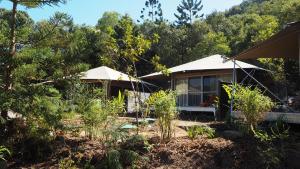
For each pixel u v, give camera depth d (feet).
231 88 29.63
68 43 26.27
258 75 55.67
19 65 24.32
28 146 24.71
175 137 25.82
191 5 191.31
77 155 23.41
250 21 168.86
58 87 26.73
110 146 23.65
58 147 24.93
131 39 30.25
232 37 154.40
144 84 67.00
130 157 22.03
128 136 24.59
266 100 24.45
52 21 26.09
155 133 27.04
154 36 35.22
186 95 59.31
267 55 38.45
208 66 54.29
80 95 26.86
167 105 24.53
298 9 93.76
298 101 36.06
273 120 27.76
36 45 26.02
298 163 19.57
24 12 26.45
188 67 56.18
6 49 25.00
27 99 24.22
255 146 21.39
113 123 25.75
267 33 73.20
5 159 23.91
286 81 57.06
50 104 24.49
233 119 29.40
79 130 27.37
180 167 21.11
